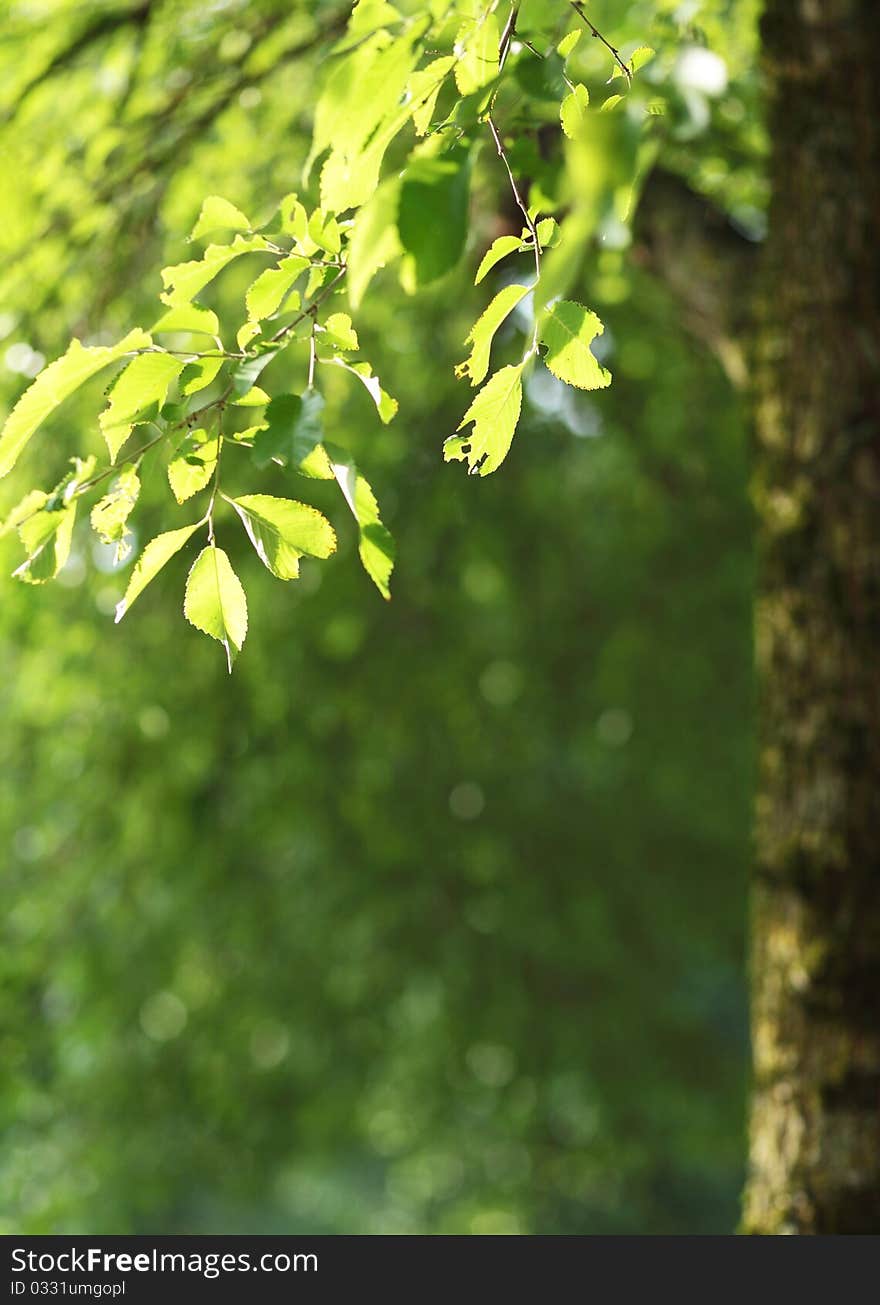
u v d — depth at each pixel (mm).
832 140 3088
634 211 3795
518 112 2322
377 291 6719
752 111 4340
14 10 4520
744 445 8609
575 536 9445
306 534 1640
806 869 3033
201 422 1712
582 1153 11094
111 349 1534
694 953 10984
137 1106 9367
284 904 9406
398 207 1240
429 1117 10852
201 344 1644
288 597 8289
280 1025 9859
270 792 8914
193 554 7277
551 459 9227
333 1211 20500
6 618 6367
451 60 1636
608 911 10227
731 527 9492
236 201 4820
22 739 8000
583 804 10211
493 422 1673
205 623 1674
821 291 3090
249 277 6109
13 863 7984
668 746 10062
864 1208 2941
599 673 9805
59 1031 8062
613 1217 14461
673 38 2863
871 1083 2961
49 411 1550
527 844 10039
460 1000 10039
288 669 8562
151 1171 9516
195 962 9453
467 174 1260
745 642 9852
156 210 4594
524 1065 10336
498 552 8898
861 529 3045
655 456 8992
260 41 4281
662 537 9422
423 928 9852
